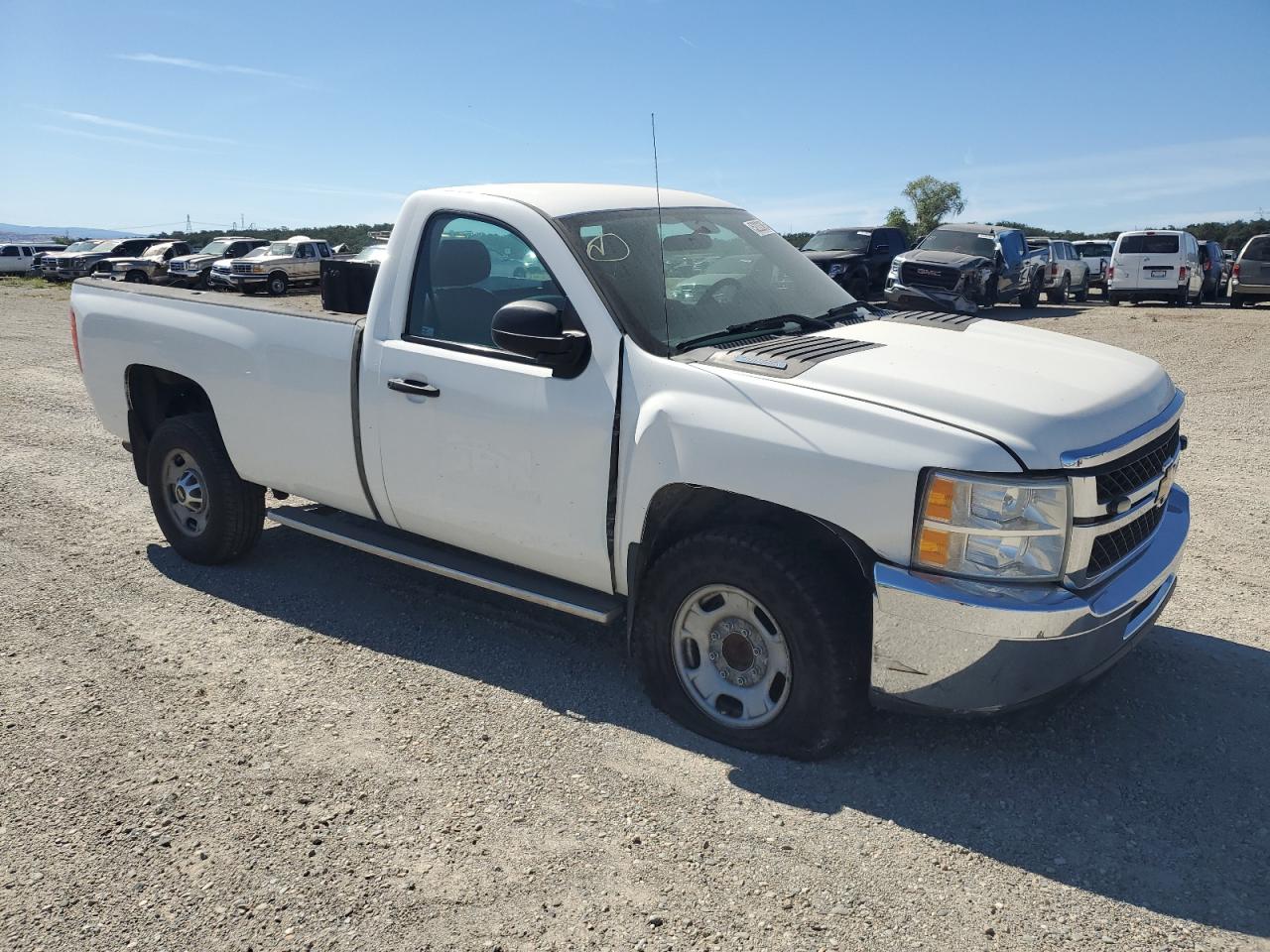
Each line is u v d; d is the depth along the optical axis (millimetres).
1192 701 3818
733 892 2752
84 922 2666
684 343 3643
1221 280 28344
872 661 3164
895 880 2803
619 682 4020
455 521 4105
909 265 19781
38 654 4281
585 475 3643
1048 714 3723
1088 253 32031
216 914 2688
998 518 2957
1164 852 2924
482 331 3980
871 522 3074
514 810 3141
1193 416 9312
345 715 3756
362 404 4246
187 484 5254
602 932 2602
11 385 11078
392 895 2750
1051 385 3301
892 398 3166
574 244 3758
